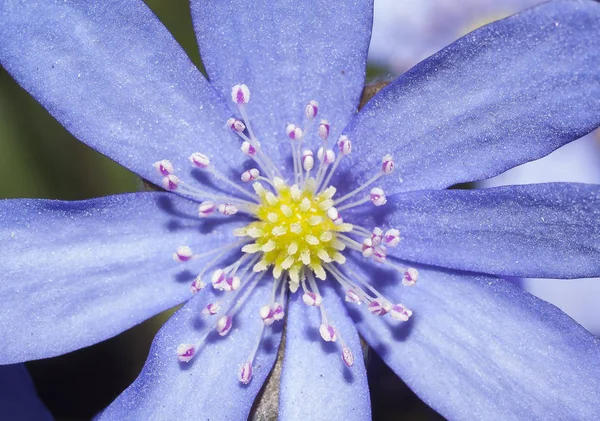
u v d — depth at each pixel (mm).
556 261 73
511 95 72
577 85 71
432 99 73
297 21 73
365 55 74
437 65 73
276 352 74
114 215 73
